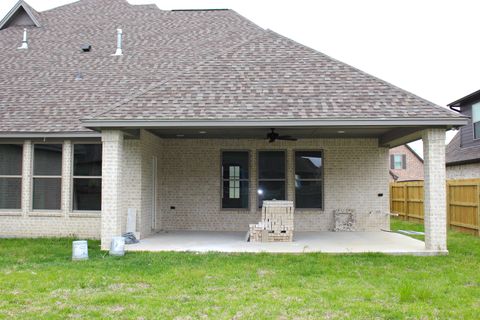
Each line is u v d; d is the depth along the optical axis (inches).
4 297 259.9
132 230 480.7
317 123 390.6
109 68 598.2
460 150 864.9
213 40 637.3
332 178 574.9
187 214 578.6
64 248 438.9
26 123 516.4
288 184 574.9
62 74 595.8
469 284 296.5
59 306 243.1
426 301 254.8
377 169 573.3
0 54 647.1
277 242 461.4
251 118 392.2
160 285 287.6
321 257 380.2
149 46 636.7
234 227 574.6
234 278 306.7
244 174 580.4
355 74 442.9
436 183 402.3
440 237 401.4
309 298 258.4
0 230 531.5
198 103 413.7
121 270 330.3
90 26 695.7
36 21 701.9
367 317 226.2
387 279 305.0
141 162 490.9
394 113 391.9
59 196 532.4
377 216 571.2
